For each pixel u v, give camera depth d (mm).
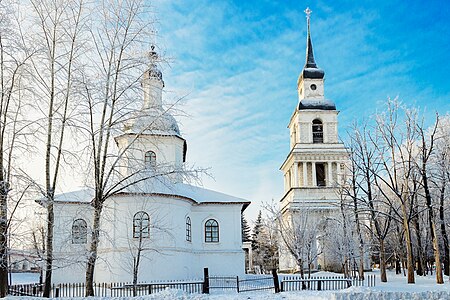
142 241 33875
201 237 40219
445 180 38781
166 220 35625
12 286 26844
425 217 47938
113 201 34406
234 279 38031
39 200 21469
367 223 56969
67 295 28875
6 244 19859
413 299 18906
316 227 43625
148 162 24719
